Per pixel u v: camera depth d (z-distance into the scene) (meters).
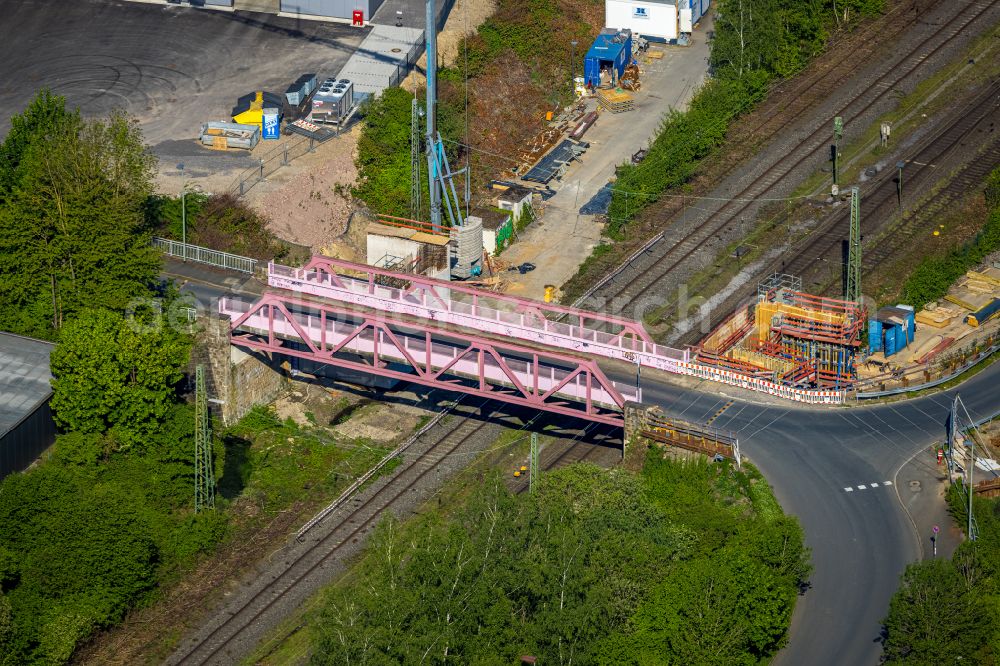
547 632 146.12
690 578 150.38
